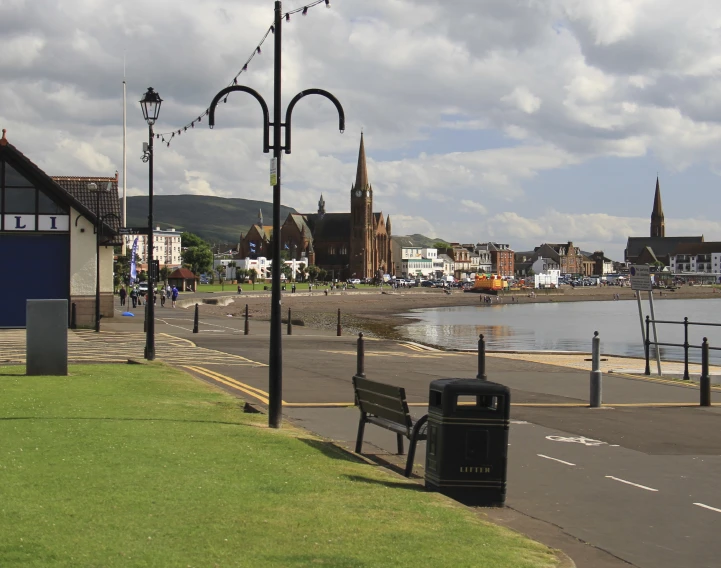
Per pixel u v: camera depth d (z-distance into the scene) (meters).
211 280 199.50
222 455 11.56
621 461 13.47
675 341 69.44
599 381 19.55
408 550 7.70
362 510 9.08
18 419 13.65
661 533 9.52
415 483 11.02
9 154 39.88
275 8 14.79
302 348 35.16
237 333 44.31
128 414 14.80
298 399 19.33
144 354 28.09
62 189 40.44
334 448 13.16
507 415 10.49
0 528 7.64
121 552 7.16
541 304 171.62
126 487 9.38
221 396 18.42
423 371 26.78
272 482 10.11
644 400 20.98
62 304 20.66
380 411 12.87
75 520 8.03
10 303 40.38
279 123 14.91
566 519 10.05
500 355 37.88
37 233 40.59
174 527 7.98
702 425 17.08
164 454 11.31
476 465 10.43
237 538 7.75
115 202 50.94
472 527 8.78
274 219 14.97
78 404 15.67
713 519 10.15
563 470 12.76
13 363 24.41
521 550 8.12
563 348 58.97
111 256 52.75
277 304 14.89
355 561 7.26
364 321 99.06
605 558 8.57
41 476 9.73
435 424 10.60
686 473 12.64
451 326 91.38
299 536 7.92
